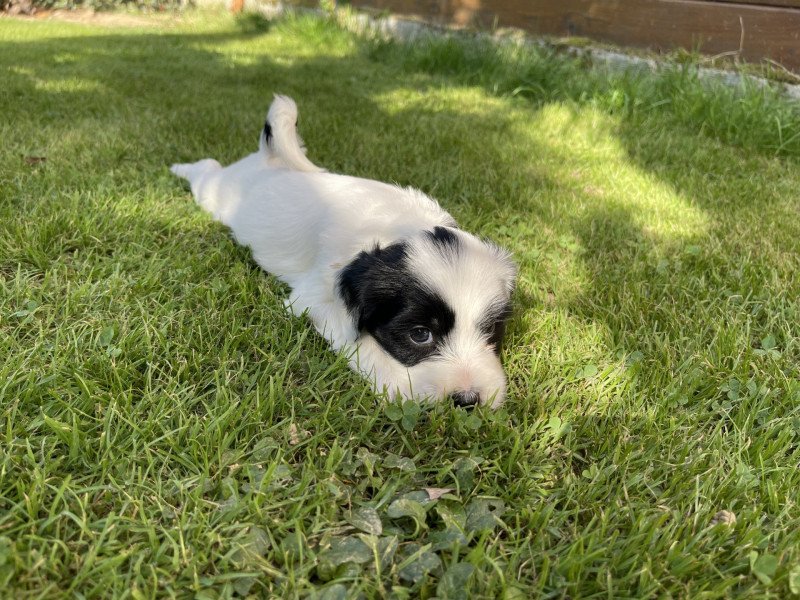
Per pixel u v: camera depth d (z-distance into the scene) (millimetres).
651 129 880
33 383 298
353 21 1618
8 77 947
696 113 889
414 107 972
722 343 390
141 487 258
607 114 949
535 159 759
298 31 1651
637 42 1076
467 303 338
